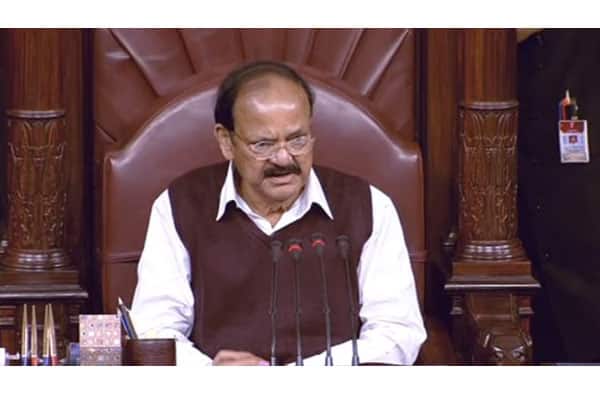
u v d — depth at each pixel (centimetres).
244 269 1462
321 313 1454
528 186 1820
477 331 1600
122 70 1745
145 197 1588
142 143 1589
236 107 1397
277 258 1326
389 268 1471
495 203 1672
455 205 1741
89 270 1780
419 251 1605
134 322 1420
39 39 1616
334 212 1467
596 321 1809
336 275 1458
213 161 1598
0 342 1617
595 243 1792
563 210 1798
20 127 1625
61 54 1627
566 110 1769
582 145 1762
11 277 1623
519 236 1844
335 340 1455
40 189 1633
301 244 1377
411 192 1603
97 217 1766
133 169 1587
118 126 1750
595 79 1761
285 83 1397
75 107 1759
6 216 1741
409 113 1778
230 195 1458
